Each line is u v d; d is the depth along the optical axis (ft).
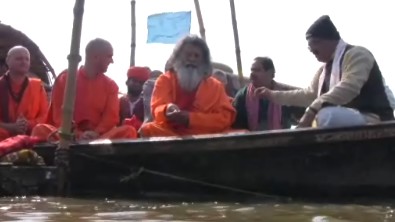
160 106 20.49
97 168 18.56
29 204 16.35
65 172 18.67
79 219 13.55
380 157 16.65
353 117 17.71
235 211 14.79
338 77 19.40
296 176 17.08
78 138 21.24
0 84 23.16
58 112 22.02
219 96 21.11
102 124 22.74
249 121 23.76
